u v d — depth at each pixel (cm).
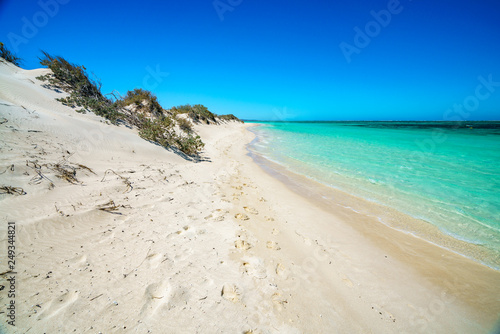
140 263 260
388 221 483
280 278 277
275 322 215
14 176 362
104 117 875
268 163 1045
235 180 694
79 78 1030
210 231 356
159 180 546
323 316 233
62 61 1023
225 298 230
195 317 204
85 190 408
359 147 1575
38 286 206
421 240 413
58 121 616
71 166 469
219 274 263
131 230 324
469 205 562
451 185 711
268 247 341
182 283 239
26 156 425
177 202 445
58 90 898
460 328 240
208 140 1535
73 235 288
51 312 185
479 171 879
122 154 653
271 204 532
